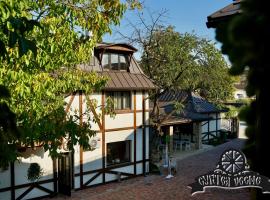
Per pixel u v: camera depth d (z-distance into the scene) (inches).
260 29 29.4
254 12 29.7
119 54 614.9
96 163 580.4
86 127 286.8
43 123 238.1
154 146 743.1
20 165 487.5
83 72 302.4
